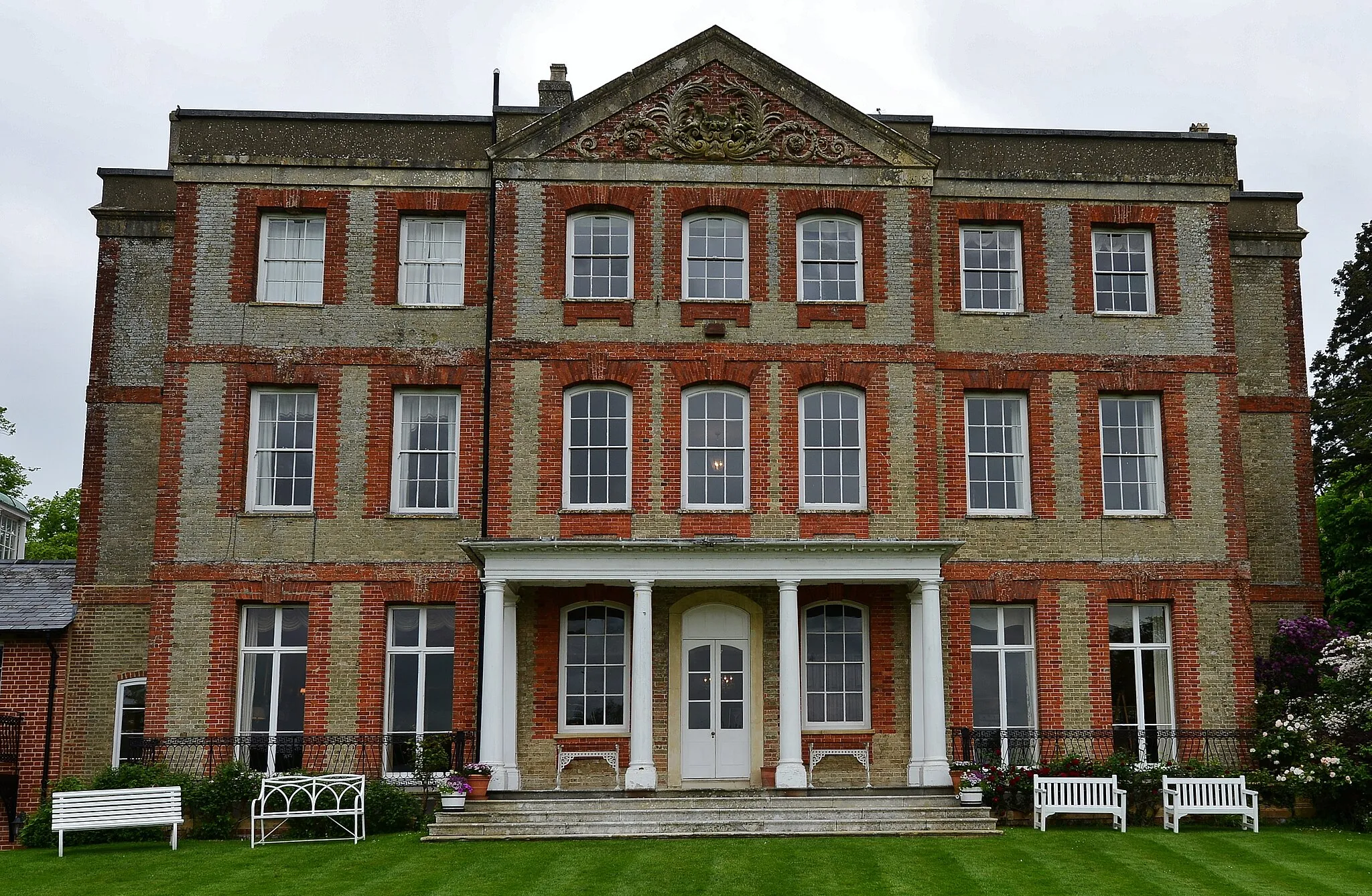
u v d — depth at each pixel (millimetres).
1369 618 30844
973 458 23969
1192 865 17078
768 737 22297
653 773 20641
